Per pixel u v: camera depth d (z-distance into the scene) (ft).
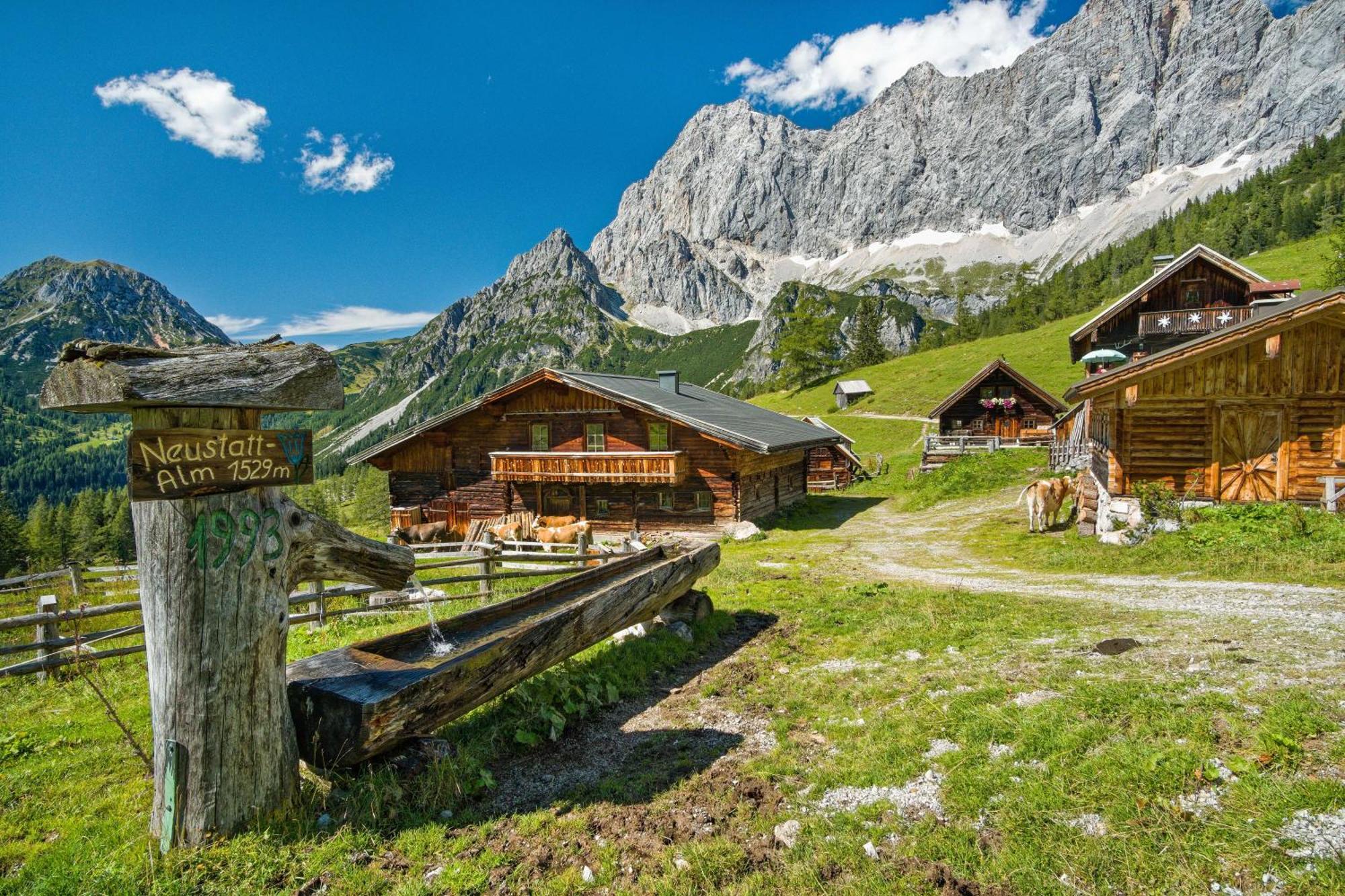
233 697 14.61
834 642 29.09
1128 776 14.42
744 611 35.68
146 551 14.15
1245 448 51.93
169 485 13.32
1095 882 12.10
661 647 28.50
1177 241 438.81
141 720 22.76
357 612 38.22
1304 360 49.96
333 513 336.70
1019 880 12.42
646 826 15.93
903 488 119.75
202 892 13.42
